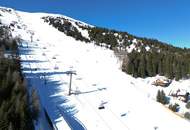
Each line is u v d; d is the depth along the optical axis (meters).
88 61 72.38
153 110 42.41
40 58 65.81
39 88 43.75
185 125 37.91
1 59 40.31
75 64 66.38
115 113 39.38
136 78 62.41
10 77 33.56
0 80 32.34
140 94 49.75
